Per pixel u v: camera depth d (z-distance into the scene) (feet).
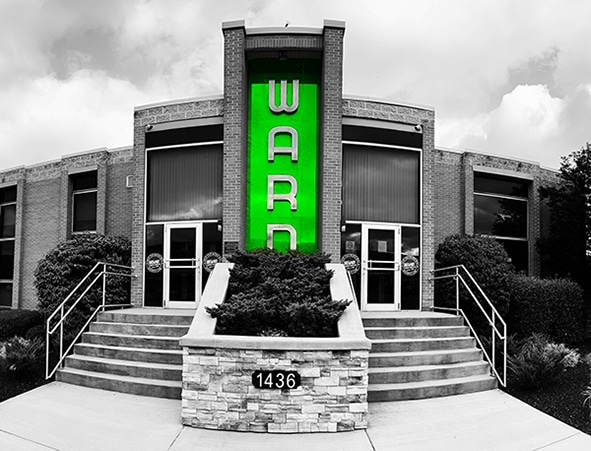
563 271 44.27
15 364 23.57
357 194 34.78
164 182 35.65
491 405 19.70
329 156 31.96
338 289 22.43
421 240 35.19
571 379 23.66
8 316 36.73
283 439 15.97
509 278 33.81
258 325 19.24
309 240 33.35
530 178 47.11
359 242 34.37
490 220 46.19
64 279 33.86
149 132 35.83
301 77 34.42
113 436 15.97
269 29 32.89
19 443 15.28
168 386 20.47
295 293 21.34
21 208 51.60
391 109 35.35
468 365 22.80
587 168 43.24
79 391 21.40
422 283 34.71
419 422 17.57
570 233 43.34
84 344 24.94
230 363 17.06
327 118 32.14
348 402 16.89
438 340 24.14
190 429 16.80
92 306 33.22
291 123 34.09
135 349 23.52
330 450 14.94
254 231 33.50
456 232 43.34
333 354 17.03
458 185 44.09
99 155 46.01
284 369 16.94
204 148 35.06
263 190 33.78
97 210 45.19
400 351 23.43
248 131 34.19
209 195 34.65
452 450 14.97
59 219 48.11
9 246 54.08
